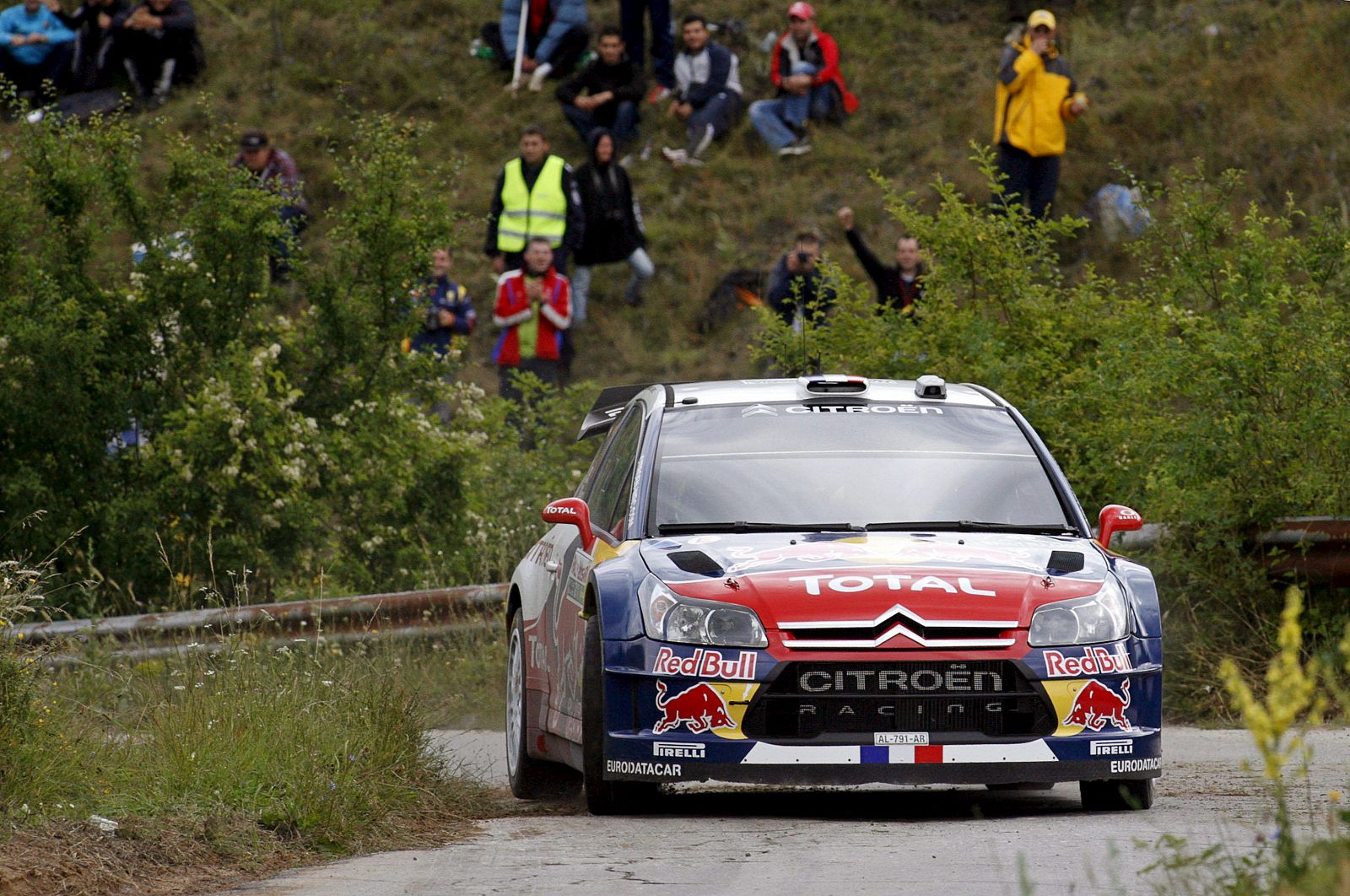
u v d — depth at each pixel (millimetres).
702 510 26031
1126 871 18156
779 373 50594
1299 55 88812
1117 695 23125
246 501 50500
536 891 18016
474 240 92938
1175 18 95875
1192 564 40031
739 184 92688
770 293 65750
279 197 54188
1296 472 39844
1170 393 44375
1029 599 23312
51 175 51938
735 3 106312
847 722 22734
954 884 17641
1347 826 14734
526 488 56469
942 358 47438
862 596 23078
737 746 22766
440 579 53031
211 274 53000
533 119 101750
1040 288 49219
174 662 36906
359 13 112500
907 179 90938
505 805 27656
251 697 27719
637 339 83938
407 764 27016
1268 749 11758
